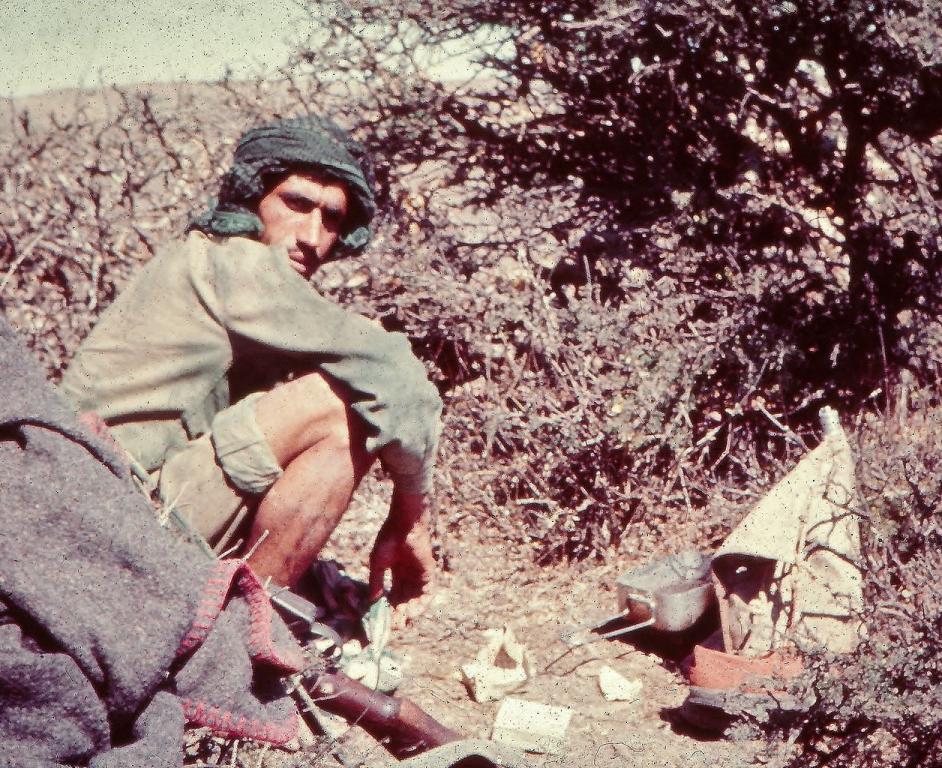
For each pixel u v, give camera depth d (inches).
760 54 177.8
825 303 173.3
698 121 184.2
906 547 120.5
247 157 111.7
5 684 62.3
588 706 120.6
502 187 191.6
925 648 103.0
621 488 154.6
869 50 168.9
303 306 106.0
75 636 64.4
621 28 173.5
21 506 66.5
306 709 100.0
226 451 106.7
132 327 108.1
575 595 140.9
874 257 175.0
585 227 181.9
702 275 177.6
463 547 150.3
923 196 169.5
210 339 107.2
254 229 112.3
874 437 142.1
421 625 133.3
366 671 114.4
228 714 70.0
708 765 105.8
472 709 120.6
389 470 115.0
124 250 160.9
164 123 166.9
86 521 67.0
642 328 160.2
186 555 69.8
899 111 175.2
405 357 108.8
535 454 159.2
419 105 187.6
